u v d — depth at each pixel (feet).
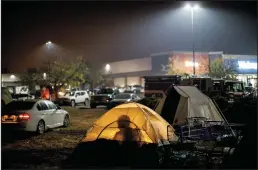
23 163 31.40
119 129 35.12
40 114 47.44
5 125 44.11
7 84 170.30
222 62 146.51
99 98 95.91
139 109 35.60
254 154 29.55
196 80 85.61
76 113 76.84
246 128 39.60
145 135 34.45
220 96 78.89
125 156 32.53
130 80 206.80
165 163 31.22
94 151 33.45
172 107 44.83
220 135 38.06
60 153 35.58
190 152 33.17
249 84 131.13
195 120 41.55
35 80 126.72
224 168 28.55
